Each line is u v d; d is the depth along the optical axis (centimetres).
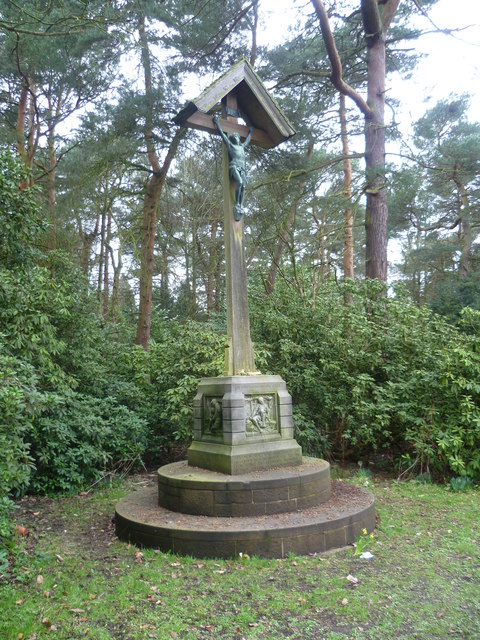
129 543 468
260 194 1380
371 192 1059
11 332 655
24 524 541
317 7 945
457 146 1584
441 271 2236
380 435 806
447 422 723
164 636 305
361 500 526
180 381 795
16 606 343
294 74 1127
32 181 1131
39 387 689
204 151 1357
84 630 313
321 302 916
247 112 638
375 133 1086
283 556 425
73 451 698
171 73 1102
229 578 385
